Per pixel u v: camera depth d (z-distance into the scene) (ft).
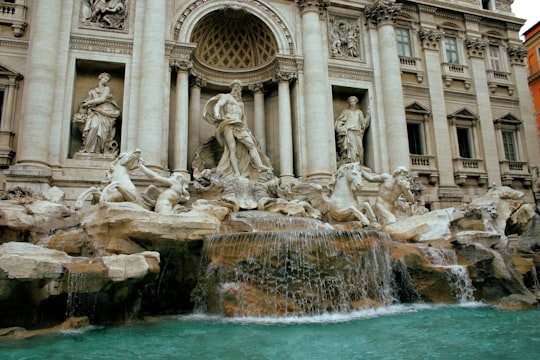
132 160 49.62
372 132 80.07
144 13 69.10
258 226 48.67
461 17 97.50
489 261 41.29
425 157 85.46
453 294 40.86
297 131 74.90
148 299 38.40
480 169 89.86
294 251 37.40
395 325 30.40
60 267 30.63
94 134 64.44
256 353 23.50
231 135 68.33
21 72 64.54
